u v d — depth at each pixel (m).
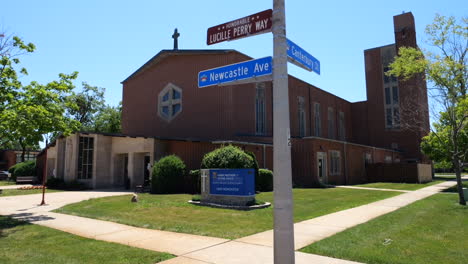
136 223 9.80
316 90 39.16
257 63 4.72
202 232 8.45
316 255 6.30
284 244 4.11
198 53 28.75
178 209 12.60
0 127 10.52
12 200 16.20
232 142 20.94
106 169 24.03
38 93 11.61
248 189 12.91
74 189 22.59
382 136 44.53
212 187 13.76
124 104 34.91
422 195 17.59
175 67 30.64
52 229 9.10
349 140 46.53
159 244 7.29
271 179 19.83
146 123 32.31
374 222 9.55
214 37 5.29
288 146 4.26
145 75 33.28
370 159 34.00
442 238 7.55
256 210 12.17
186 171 19.80
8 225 9.75
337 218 10.48
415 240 7.37
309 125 36.75
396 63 16.16
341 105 45.41
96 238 7.98
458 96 14.62
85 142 23.95
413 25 41.53
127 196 17.25
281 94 4.35
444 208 12.41
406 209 12.17
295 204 13.95
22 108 10.88
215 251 6.66
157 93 31.72
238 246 7.04
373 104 45.75
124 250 6.79
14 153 52.28
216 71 5.21
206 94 27.98
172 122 29.94
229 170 13.31
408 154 42.44
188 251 6.68
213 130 27.00
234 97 26.59
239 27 4.98
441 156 22.89
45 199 16.55
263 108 29.02
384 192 19.41
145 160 23.80
